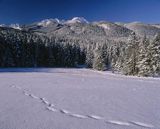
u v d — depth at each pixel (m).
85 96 15.44
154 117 9.82
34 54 93.69
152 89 21.86
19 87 19.95
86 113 10.27
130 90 20.14
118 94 17.02
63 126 8.13
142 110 11.21
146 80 37.09
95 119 9.24
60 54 100.56
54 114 9.88
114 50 108.75
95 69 79.12
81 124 8.44
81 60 117.69
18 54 85.94
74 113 10.21
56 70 72.25
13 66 82.19
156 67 49.09
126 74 54.38
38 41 95.88
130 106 12.20
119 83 28.25
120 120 9.20
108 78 39.25
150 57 49.47
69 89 19.42
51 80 29.67
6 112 10.01
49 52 96.56
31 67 86.69
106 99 14.39
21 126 7.99
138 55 51.44
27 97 14.23
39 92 16.83
